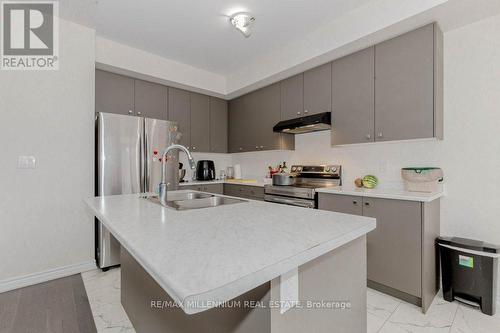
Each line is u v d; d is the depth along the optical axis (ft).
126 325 5.52
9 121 7.04
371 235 6.88
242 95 12.67
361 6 7.17
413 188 7.14
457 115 6.89
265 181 11.56
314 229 3.01
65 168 7.91
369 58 7.65
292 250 2.32
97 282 7.50
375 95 7.48
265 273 1.95
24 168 7.25
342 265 3.41
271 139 11.04
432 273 6.48
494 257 5.74
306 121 8.94
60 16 7.75
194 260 2.08
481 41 6.50
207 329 3.12
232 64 11.23
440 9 5.96
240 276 1.80
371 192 7.01
